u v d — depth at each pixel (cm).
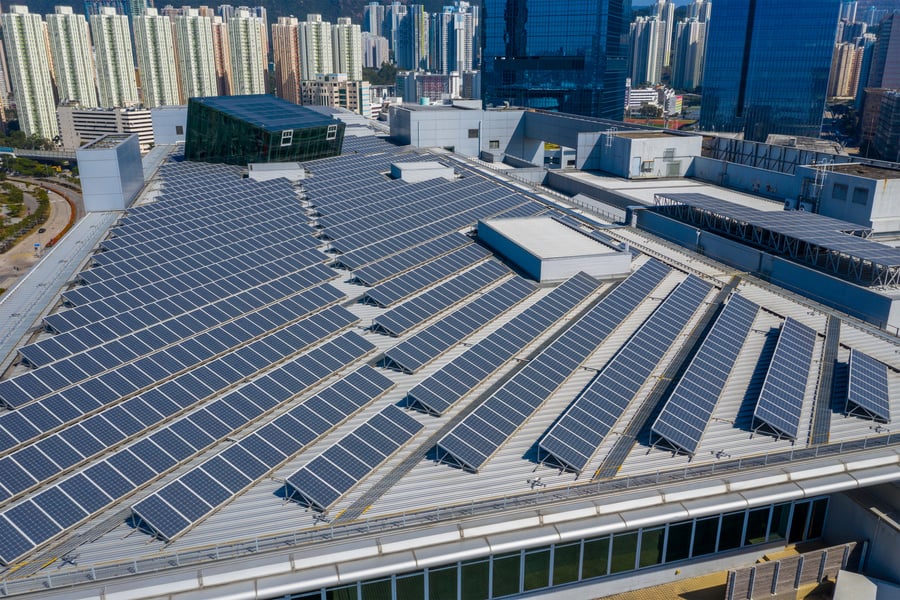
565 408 3531
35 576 2305
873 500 3170
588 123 10450
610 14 17988
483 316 4562
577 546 2888
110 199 6662
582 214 7375
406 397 3606
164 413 3272
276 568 2370
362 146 11194
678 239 6500
